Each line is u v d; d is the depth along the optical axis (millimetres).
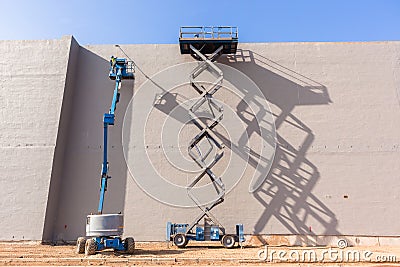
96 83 24453
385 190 22109
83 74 24688
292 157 22828
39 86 23000
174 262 13820
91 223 15383
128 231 21625
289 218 21750
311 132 23297
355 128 23297
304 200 22062
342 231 21500
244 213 21812
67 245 20391
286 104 23828
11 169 21422
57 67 23391
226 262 13906
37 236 20234
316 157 22812
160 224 21750
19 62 23547
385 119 23391
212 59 23812
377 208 21828
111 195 22203
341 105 23750
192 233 19719
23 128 22188
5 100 22750
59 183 22203
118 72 22672
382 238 21344
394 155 22703
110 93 24234
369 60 24656
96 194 22266
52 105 22594
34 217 20547
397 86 24031
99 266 12938
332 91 24047
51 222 21094
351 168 22578
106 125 19156
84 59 24984
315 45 25078
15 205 20766
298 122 23469
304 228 21562
